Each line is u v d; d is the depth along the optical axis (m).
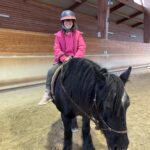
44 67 7.88
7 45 6.59
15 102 5.69
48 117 4.79
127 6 16.16
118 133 2.08
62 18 3.20
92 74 2.45
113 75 2.28
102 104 2.15
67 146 3.03
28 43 7.29
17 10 10.56
